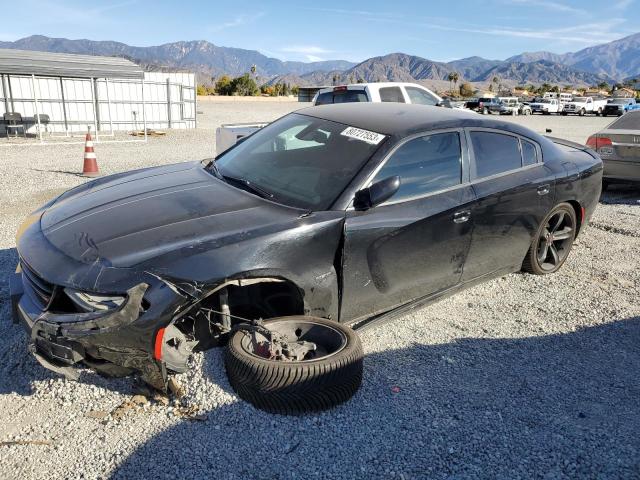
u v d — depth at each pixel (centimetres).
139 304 271
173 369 297
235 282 304
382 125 394
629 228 701
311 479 250
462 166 405
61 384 312
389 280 362
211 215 323
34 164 1184
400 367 346
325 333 319
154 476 248
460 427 290
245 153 425
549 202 472
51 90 2000
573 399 320
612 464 266
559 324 420
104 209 342
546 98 4675
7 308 409
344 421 290
